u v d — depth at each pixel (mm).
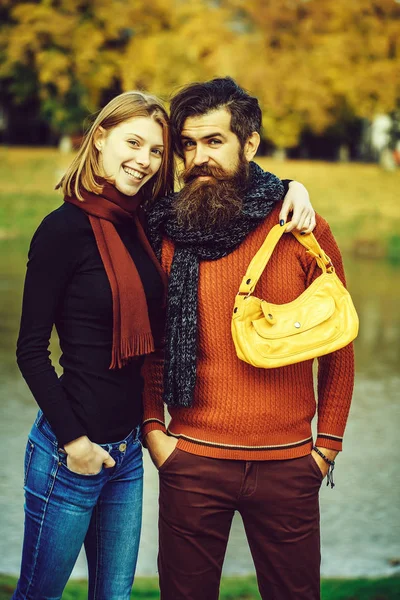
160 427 2781
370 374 10961
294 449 2678
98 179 2621
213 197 2645
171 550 2703
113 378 2590
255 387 2658
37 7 34875
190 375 2635
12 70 35562
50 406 2496
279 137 36000
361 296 17969
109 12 34906
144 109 2629
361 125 42375
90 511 2627
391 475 6824
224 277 2676
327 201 30188
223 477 2645
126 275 2564
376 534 5527
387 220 28172
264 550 2707
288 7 36062
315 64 35094
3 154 33562
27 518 2645
